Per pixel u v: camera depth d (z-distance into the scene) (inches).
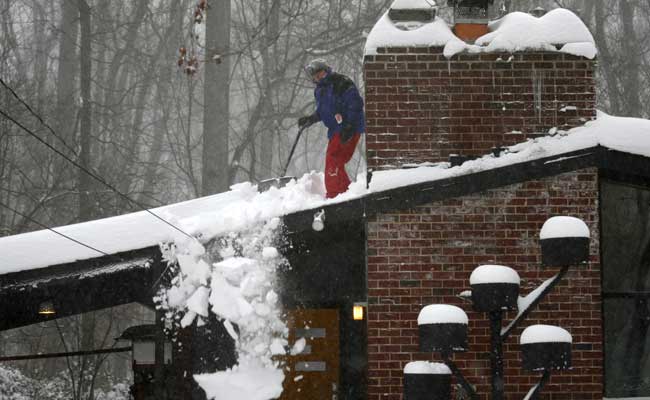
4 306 1228.5
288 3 3462.1
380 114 1160.8
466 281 1128.2
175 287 1159.0
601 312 1128.2
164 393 1237.7
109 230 1173.7
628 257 1170.6
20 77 3235.7
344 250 1267.2
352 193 1160.8
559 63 1173.7
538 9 1246.9
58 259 1154.0
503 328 1111.6
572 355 1113.4
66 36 3528.5
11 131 3043.8
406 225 1138.7
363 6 3678.6
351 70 3580.2
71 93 3324.3
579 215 1141.7
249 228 1167.6
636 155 1145.4
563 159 1141.7
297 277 1268.5
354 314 1302.9
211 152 2999.5
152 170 3666.3
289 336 1307.8
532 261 1131.9
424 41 1172.5
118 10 3604.8
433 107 1163.3
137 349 1384.1
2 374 2103.8
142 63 3831.2
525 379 1103.6
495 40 1172.5
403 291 1125.1
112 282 1210.6
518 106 1164.5
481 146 1157.1
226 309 1145.4
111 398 2111.2
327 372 1309.1
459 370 1105.4
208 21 3041.3
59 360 2682.1
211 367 1140.5
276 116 3339.1
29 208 3166.8
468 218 1139.3
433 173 1138.7
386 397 1102.4
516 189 1146.7
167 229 1174.3
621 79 3245.6
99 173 2992.1
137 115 3659.0
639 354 1140.5
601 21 3304.6
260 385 1122.7
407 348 1113.4
